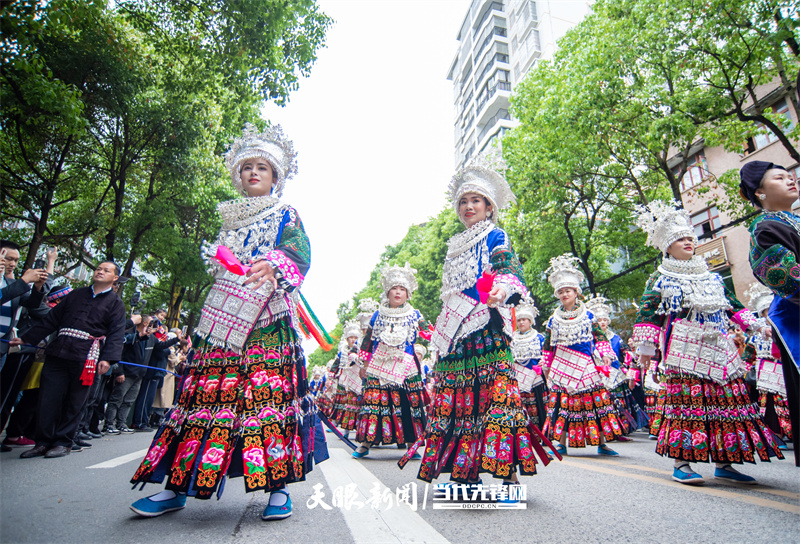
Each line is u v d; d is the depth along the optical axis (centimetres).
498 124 5147
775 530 210
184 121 1305
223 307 232
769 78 1250
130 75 1169
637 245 1848
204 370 230
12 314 494
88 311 486
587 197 1697
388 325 593
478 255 288
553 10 4869
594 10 1507
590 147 1424
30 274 506
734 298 382
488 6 6081
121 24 1273
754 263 232
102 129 1292
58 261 1439
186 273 1530
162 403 945
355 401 790
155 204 1395
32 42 835
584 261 1802
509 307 278
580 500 277
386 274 622
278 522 218
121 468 384
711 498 283
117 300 505
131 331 779
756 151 1914
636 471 412
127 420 874
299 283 229
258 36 1048
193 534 194
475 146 5822
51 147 1270
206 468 210
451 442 279
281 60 1099
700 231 2170
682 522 224
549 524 220
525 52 5053
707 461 340
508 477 257
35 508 231
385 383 579
